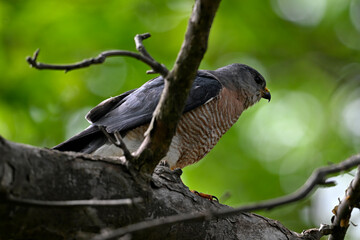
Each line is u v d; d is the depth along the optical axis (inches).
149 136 227.5
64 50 479.8
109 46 483.5
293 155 506.3
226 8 543.2
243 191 478.3
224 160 490.6
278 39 566.6
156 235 243.6
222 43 551.8
